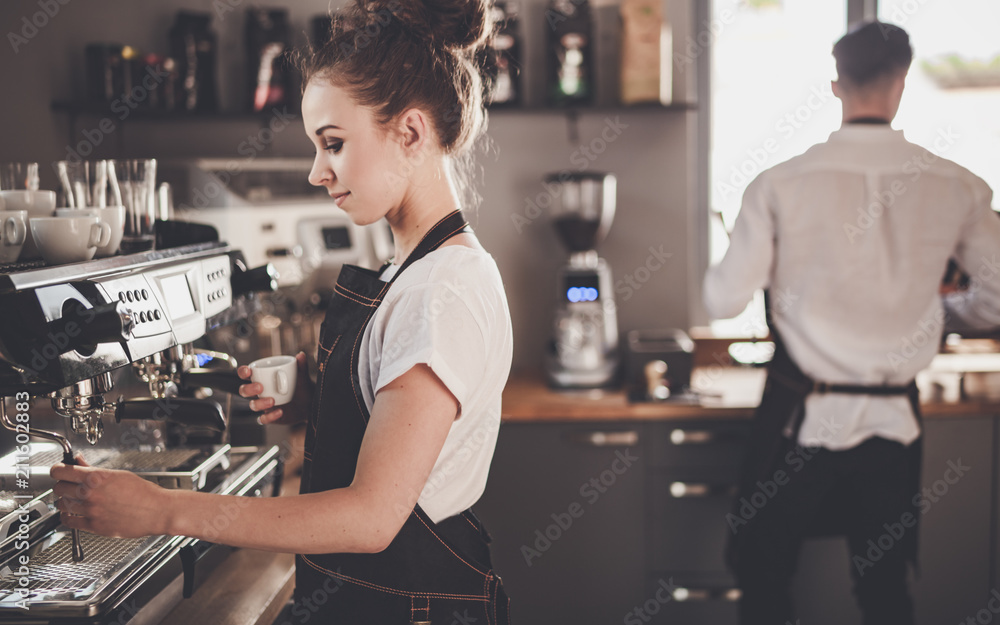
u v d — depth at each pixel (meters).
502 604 1.05
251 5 2.53
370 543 0.82
